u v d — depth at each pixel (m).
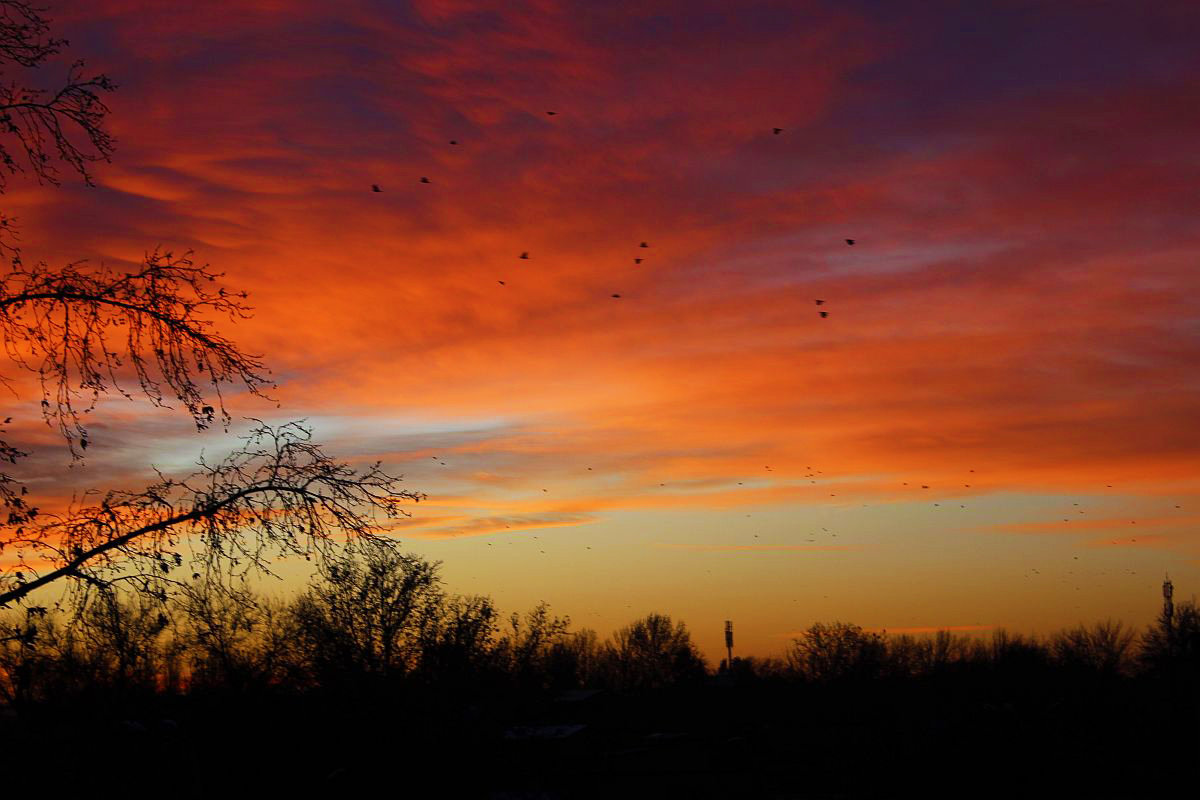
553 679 52.81
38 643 12.43
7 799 15.28
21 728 15.34
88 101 11.38
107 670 15.80
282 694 32.38
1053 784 48.41
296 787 32.78
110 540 11.88
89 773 17.33
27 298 11.35
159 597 12.09
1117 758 50.47
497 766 39.62
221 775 30.64
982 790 49.94
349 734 33.41
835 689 87.12
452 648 35.91
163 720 27.53
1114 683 76.94
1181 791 43.31
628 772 50.75
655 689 99.56
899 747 55.78
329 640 32.75
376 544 13.26
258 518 12.64
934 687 90.44
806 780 54.34
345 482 13.09
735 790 51.34
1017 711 57.25
